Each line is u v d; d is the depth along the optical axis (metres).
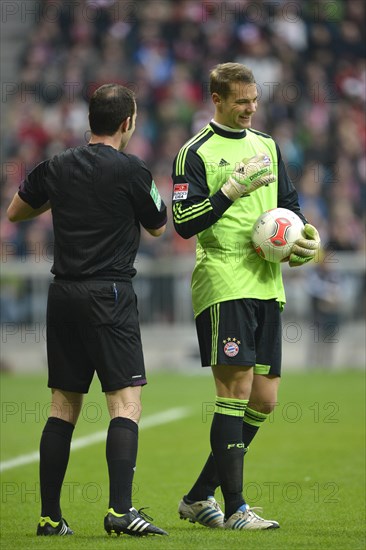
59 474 20.86
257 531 20.88
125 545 18.83
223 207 21.19
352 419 41.62
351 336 64.56
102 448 35.91
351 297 64.56
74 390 20.97
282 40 79.69
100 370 20.52
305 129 75.56
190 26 79.94
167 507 25.72
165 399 49.75
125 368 20.44
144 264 65.19
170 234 67.62
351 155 75.50
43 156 75.31
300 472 30.55
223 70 21.86
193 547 18.56
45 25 82.44
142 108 76.06
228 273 21.69
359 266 64.50
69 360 20.91
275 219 21.72
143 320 65.44
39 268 65.25
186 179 21.73
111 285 20.45
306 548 18.52
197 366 65.00
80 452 35.06
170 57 79.00
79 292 20.44
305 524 22.62
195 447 36.00
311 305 63.78
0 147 81.12
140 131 74.31
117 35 80.25
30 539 20.03
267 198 22.38
